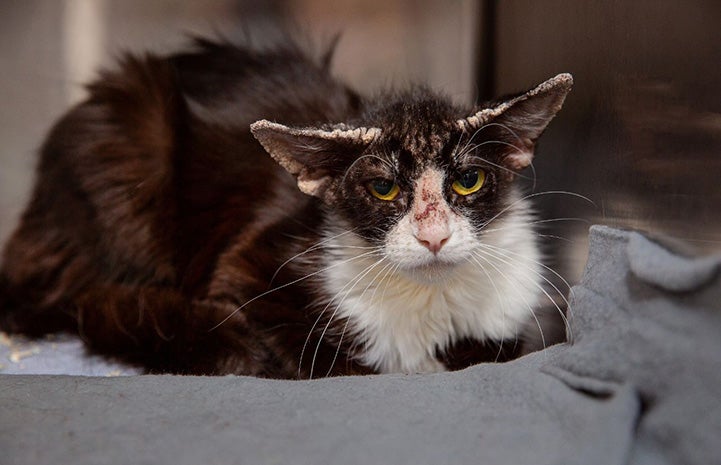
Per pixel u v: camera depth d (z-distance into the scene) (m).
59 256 0.68
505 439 0.44
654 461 0.43
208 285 0.64
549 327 0.59
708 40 0.46
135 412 0.47
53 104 0.81
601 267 0.49
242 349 0.61
